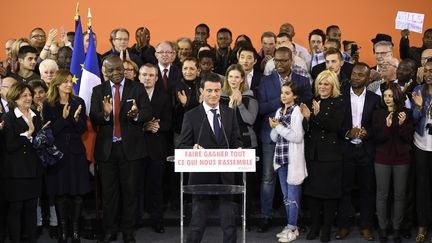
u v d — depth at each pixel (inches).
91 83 279.9
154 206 275.0
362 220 270.7
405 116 260.2
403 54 369.7
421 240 265.7
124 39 312.3
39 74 311.4
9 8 386.0
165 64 294.5
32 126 245.4
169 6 395.9
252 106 269.9
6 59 352.2
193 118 239.0
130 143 253.4
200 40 342.6
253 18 398.9
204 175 235.6
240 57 285.7
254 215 287.7
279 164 265.4
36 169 248.2
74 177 255.6
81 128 257.9
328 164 262.5
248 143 267.7
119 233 273.9
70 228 265.3
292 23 400.5
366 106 267.7
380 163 263.4
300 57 316.2
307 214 287.6
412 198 272.4
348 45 363.3
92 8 391.5
